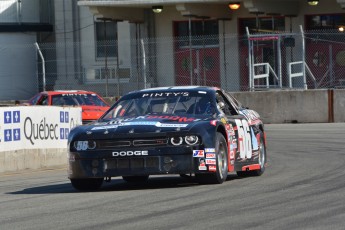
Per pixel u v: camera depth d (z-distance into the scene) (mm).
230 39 53156
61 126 27641
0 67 58656
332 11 51312
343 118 41125
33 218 14219
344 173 20516
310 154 27000
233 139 18906
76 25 59062
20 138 25609
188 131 17359
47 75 59219
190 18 51938
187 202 15500
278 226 12547
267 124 42156
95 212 14594
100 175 17547
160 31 56250
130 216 13945
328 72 49469
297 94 42031
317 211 13992
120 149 17391
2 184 21484
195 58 54062
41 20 60938
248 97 43000
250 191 17000
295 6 52188
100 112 34031
